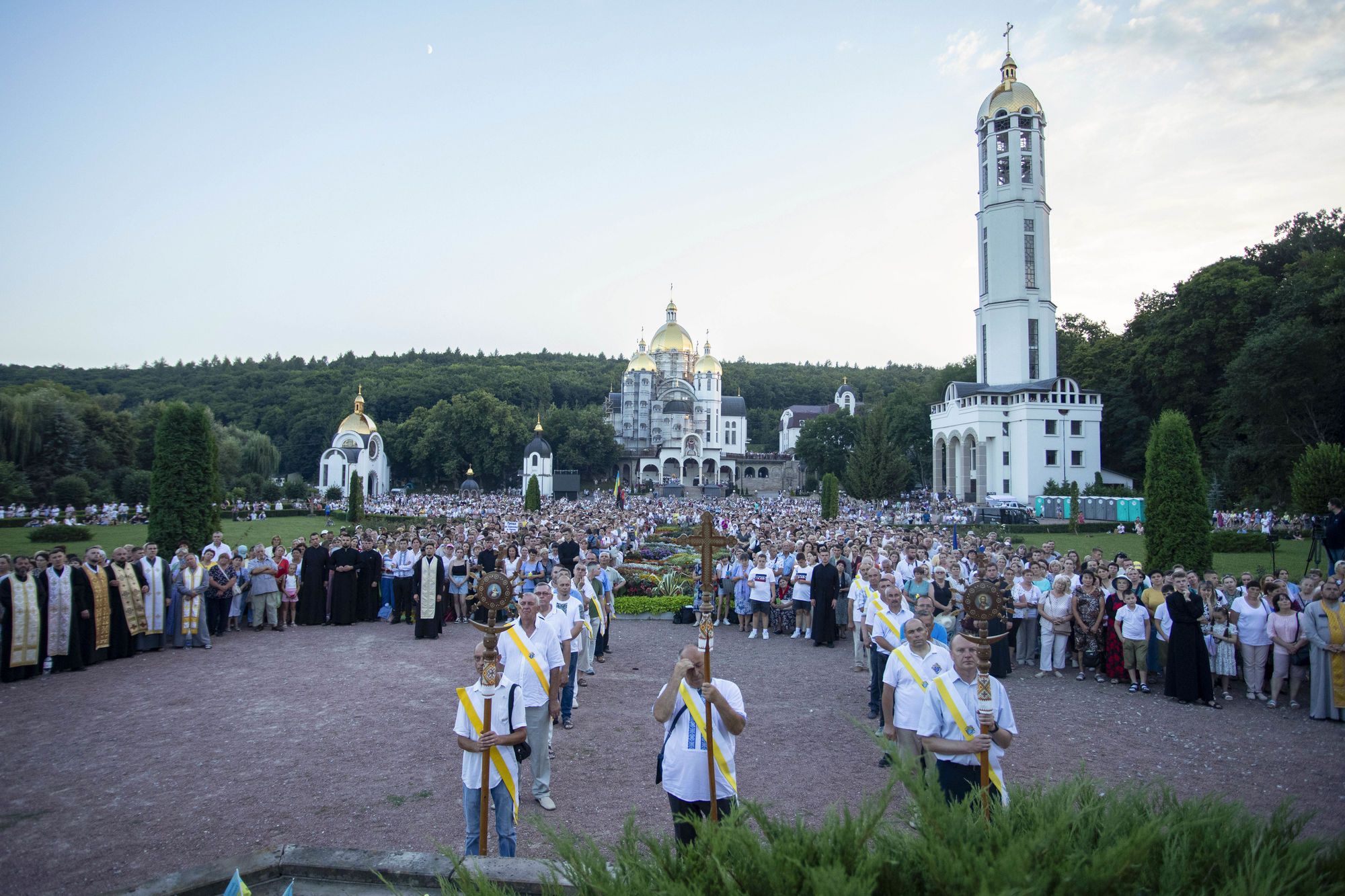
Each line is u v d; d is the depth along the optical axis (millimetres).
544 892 4520
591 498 108000
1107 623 14227
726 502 85562
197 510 21641
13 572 13742
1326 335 41281
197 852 7160
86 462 70312
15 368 166125
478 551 21484
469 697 6367
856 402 163750
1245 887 3564
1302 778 9344
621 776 9172
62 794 8516
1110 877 3537
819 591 17672
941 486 80125
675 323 151375
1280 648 12641
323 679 13867
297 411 141875
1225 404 49375
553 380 175000
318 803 8312
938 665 7258
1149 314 67312
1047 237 75000
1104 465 72062
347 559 19672
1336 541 16047
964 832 4070
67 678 13852
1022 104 73500
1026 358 73188
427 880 5277
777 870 3855
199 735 10617
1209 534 18734
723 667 15297
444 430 118562
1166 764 9773
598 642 16016
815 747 10305
